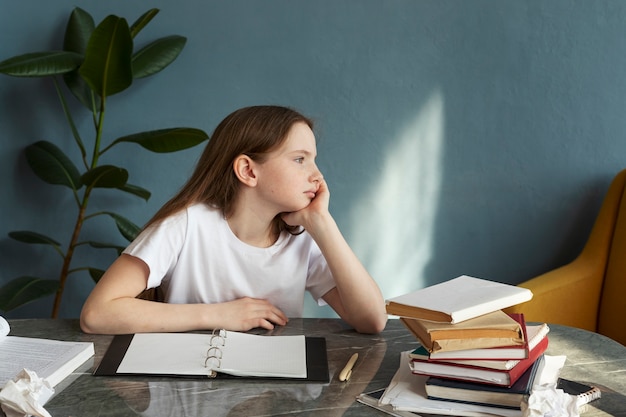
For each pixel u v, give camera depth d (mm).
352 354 1356
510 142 2756
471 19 2705
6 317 2900
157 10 2539
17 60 2439
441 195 2807
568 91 2709
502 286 1242
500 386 1093
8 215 2850
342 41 2736
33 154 2693
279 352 1332
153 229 1572
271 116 1532
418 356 1130
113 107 2789
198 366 1258
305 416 1094
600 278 2430
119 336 1420
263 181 1517
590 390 1147
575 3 2666
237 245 1596
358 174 2807
